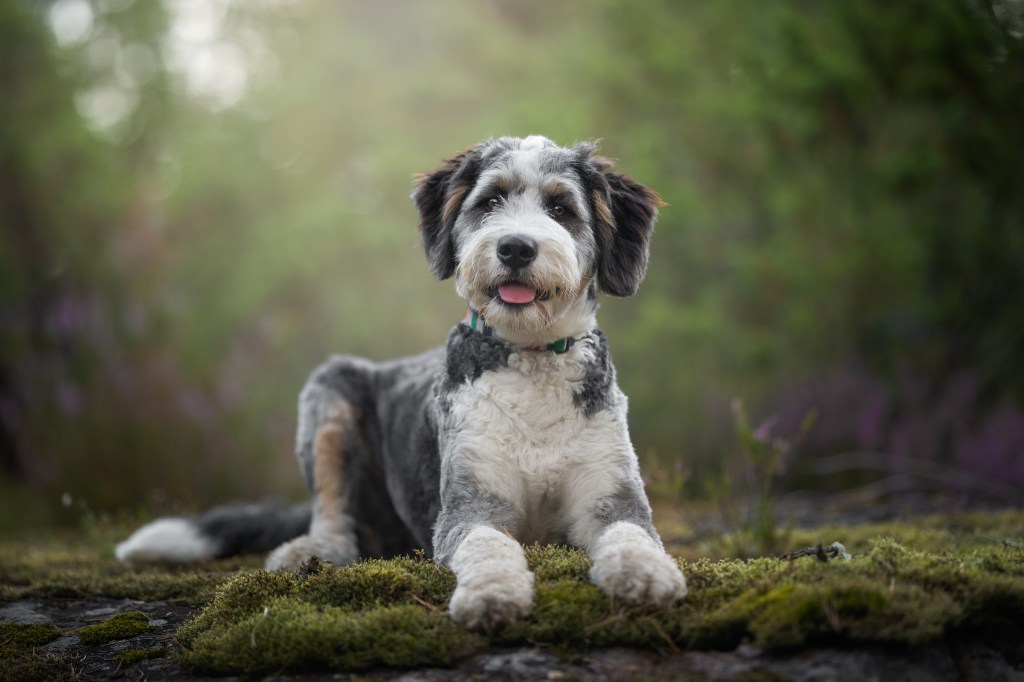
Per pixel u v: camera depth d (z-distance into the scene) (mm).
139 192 10531
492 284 3854
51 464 7793
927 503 6824
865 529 5621
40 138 10406
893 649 2789
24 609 4180
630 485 3861
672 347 8922
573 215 4141
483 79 10312
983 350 9070
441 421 4105
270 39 11062
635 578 3039
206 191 9883
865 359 9242
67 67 11070
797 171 9844
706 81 10023
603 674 2775
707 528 6203
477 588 3035
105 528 6520
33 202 10758
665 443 8117
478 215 4176
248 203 10039
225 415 8141
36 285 10523
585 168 4289
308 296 9523
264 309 9367
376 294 9336
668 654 2893
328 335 9141
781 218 9523
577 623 2973
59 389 7996
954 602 2951
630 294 4367
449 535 3666
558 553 3492
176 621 3852
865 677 2676
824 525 6176
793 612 2846
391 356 9070
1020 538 4914
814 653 2793
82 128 10469
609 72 9805
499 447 3854
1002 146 9477
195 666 3166
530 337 3922
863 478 7703
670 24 10266
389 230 9344
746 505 6793
